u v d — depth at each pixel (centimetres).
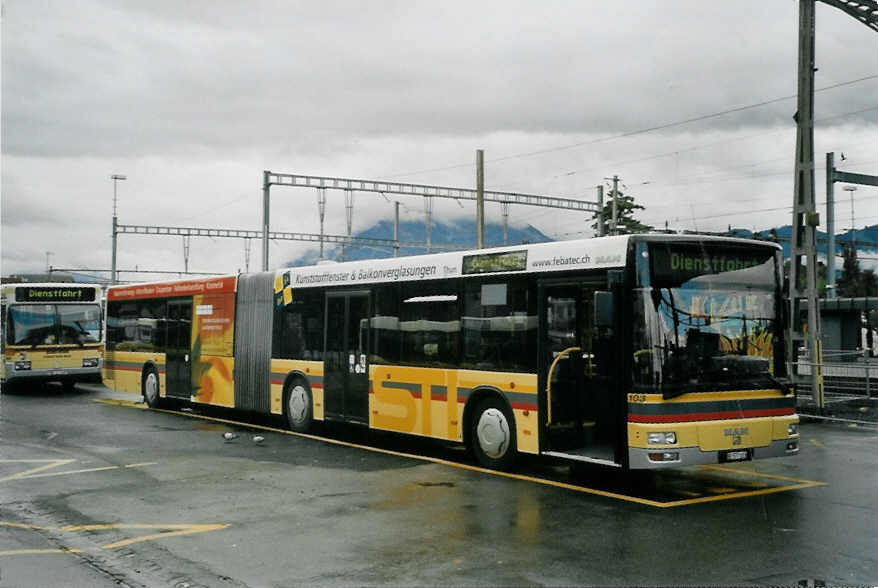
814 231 2039
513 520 862
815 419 1823
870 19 2039
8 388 2867
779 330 1055
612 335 1002
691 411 967
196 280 1950
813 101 2044
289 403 1638
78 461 1266
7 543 797
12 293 2586
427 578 667
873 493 1006
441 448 1418
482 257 1223
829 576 668
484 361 1202
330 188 3884
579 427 1114
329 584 656
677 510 909
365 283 1453
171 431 1639
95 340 2688
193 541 792
